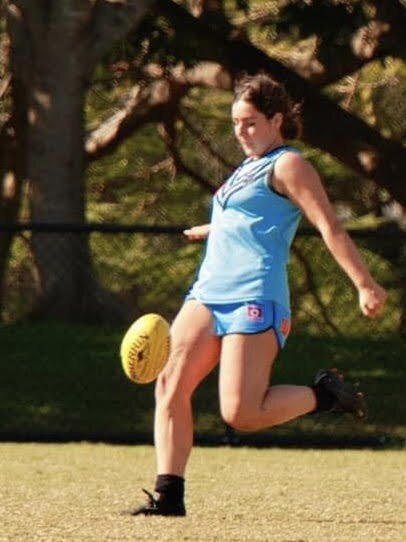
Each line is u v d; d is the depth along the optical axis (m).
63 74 59.59
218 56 73.38
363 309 24.56
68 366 51.19
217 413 46.84
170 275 65.50
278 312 25.11
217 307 25.38
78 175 60.41
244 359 24.92
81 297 57.12
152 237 66.75
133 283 65.00
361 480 34.75
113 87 82.62
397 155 75.25
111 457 39.88
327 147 75.12
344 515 28.33
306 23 69.25
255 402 24.95
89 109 95.00
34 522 26.53
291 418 25.48
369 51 73.38
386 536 25.64
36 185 60.09
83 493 31.31
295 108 25.67
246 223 25.14
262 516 27.94
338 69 74.81
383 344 53.53
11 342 53.50
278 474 35.97
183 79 80.31
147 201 103.88
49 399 49.19
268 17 78.75
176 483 26.78
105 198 105.75
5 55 73.88
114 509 28.50
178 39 72.38
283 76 73.69
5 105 74.06
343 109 75.94
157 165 101.75
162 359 25.22
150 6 62.06
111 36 59.56
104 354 52.47
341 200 102.00
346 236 24.67
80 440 44.31
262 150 25.34
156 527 25.81
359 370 52.00
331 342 54.22
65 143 59.97
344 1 69.12
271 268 25.09
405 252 63.22
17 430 46.00
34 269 57.19
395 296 62.78
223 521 27.05
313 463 39.03
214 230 25.66
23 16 60.16
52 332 54.38
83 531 25.39
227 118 102.94
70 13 58.94
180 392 26.08
